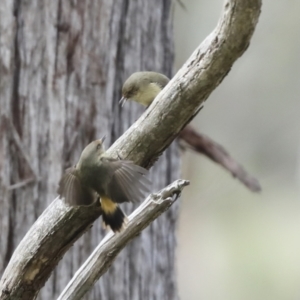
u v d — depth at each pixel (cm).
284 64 2473
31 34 952
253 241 2434
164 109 581
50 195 952
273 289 2366
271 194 2464
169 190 625
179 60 2372
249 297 2364
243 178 1191
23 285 645
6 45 939
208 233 2470
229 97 2534
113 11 1011
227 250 2444
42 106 956
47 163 954
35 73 954
